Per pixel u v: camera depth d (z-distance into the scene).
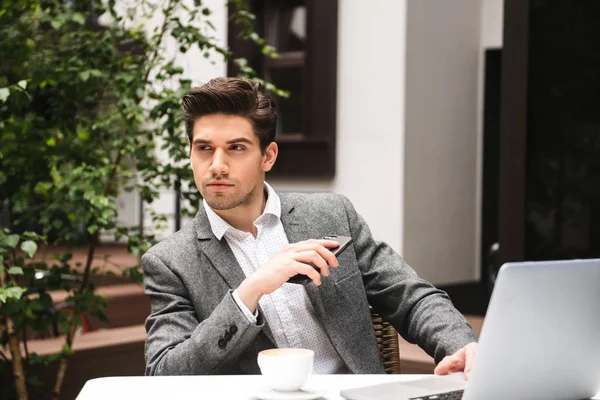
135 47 3.71
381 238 5.83
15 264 3.27
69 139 3.39
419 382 1.66
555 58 4.36
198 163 1.96
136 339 4.24
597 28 4.23
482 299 6.27
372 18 5.86
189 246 2.09
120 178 3.81
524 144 4.40
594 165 4.27
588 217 4.30
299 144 6.20
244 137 1.94
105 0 4.41
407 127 5.73
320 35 6.08
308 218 2.22
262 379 1.74
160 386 1.68
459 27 6.13
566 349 1.47
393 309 2.21
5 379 3.71
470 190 6.28
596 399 1.59
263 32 6.42
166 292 2.04
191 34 3.62
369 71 5.88
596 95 4.25
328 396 1.60
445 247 6.08
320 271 1.99
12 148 3.17
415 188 5.82
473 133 6.29
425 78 5.87
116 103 3.62
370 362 2.11
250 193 1.98
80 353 3.94
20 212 3.64
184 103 1.97
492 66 6.28
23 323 3.42
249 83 1.98
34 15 3.51
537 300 1.40
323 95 6.07
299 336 2.08
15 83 3.34
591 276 1.46
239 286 1.84
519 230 4.43
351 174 5.99
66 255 3.47
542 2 4.36
